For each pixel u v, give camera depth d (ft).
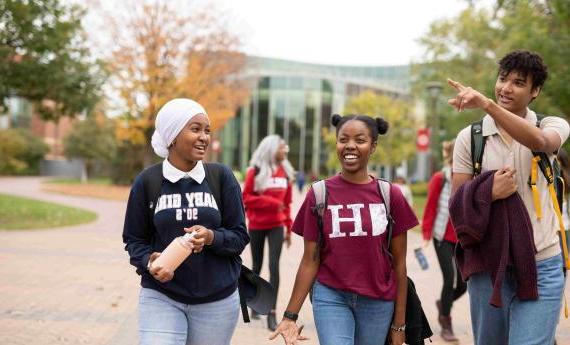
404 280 11.19
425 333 11.49
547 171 10.50
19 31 51.60
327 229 10.92
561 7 40.98
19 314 20.92
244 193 20.58
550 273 10.40
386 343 11.36
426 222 19.71
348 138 11.00
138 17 92.94
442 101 102.32
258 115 219.20
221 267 10.58
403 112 146.00
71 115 60.23
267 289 11.32
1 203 69.72
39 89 54.60
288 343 10.94
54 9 52.85
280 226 20.40
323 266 11.08
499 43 87.81
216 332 10.65
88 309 21.98
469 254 10.80
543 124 10.67
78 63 56.44
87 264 31.68
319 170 219.41
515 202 10.34
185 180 10.52
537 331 10.19
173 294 10.29
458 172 11.29
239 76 116.47
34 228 48.26
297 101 218.79
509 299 10.61
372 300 10.89
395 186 11.19
